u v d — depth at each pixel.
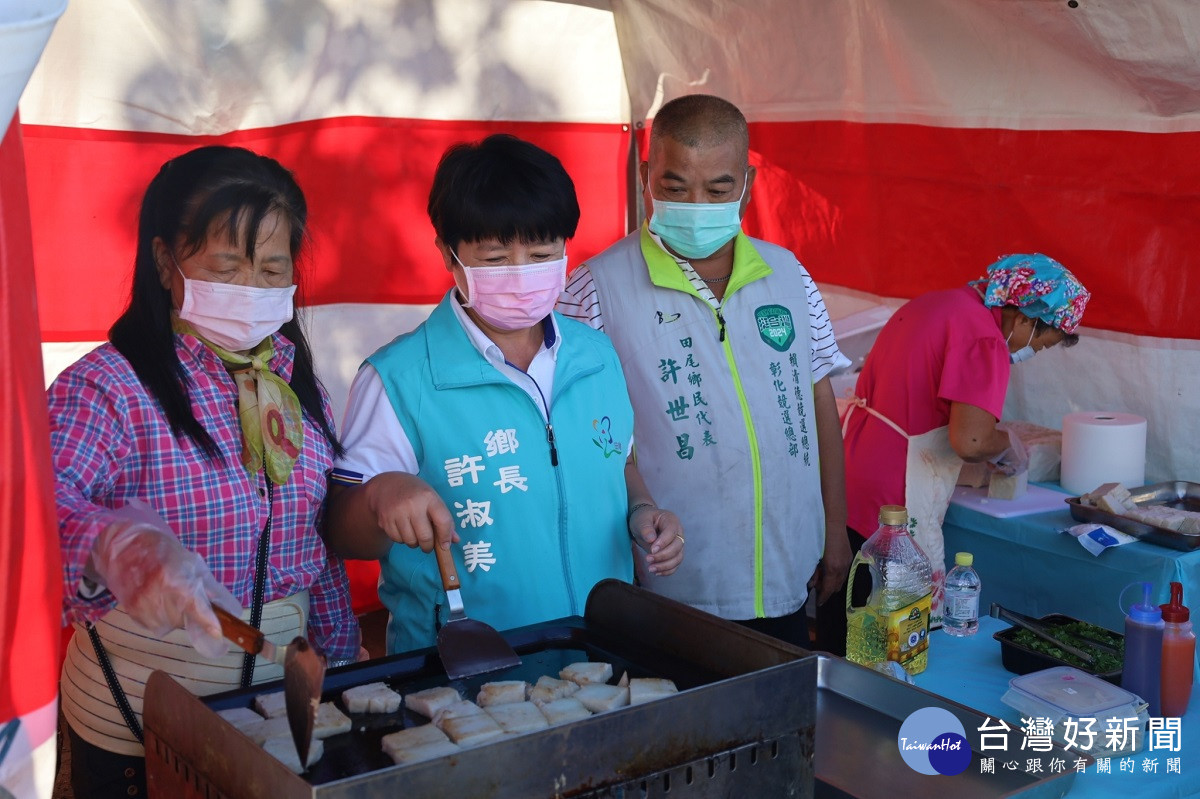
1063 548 2.88
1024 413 3.64
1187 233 3.08
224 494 1.58
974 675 2.14
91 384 1.50
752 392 2.49
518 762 1.11
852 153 3.92
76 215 3.66
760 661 1.44
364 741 1.35
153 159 3.76
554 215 1.75
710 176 2.34
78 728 1.62
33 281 0.90
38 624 0.88
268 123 3.97
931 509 3.05
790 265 2.62
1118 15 2.94
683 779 1.23
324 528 1.80
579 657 1.63
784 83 4.12
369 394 1.87
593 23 4.50
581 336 2.00
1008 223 3.49
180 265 1.54
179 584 1.17
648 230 2.52
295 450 1.66
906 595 2.11
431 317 1.94
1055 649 2.13
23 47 0.77
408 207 4.28
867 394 3.20
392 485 1.63
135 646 1.57
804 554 2.57
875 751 1.67
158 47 3.72
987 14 3.32
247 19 3.85
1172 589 2.00
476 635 1.61
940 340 2.99
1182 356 3.15
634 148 4.68
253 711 1.40
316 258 4.15
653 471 2.48
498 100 4.38
